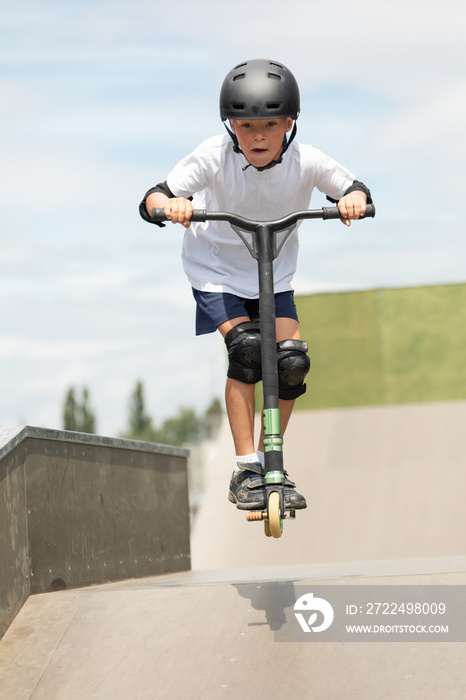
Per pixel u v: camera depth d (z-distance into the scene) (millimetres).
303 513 15102
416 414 16766
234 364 3596
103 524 4539
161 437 108750
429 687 2816
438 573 3375
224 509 15750
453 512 14305
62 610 3516
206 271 3760
